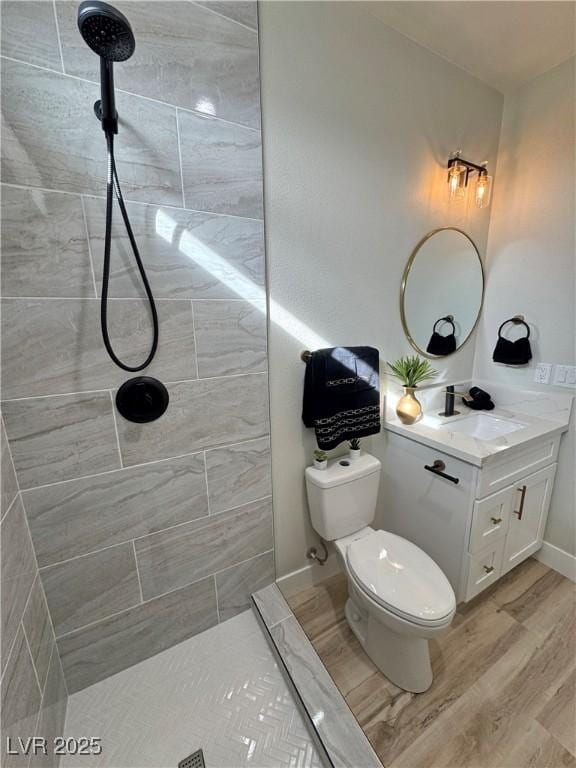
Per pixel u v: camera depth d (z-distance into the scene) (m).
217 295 1.21
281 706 1.19
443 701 1.21
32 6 0.82
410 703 1.20
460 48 1.48
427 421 1.77
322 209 1.37
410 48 1.43
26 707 0.88
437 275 1.79
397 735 1.11
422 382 1.90
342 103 1.33
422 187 1.62
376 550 1.37
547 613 1.54
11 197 0.88
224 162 1.14
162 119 1.02
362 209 1.47
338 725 1.10
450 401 1.83
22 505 1.01
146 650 1.33
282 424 1.47
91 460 1.10
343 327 1.54
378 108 1.41
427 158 1.60
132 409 1.12
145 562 1.26
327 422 1.47
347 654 1.38
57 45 0.86
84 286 0.99
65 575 1.12
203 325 1.20
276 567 1.61
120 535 1.19
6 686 0.78
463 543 1.46
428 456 1.56
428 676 1.24
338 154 1.36
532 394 1.81
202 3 1.02
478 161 1.77
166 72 1.00
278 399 1.44
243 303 1.26
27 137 0.87
